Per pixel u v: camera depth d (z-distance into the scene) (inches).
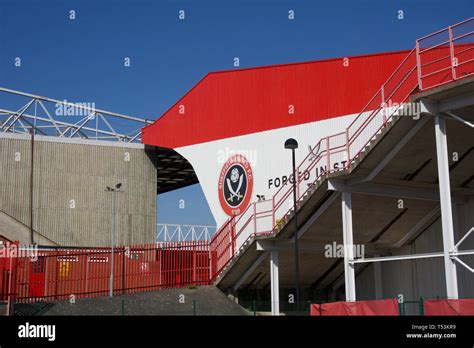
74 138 1916.8
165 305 1228.5
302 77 1480.1
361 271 1454.2
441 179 904.3
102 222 1904.5
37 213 1828.2
